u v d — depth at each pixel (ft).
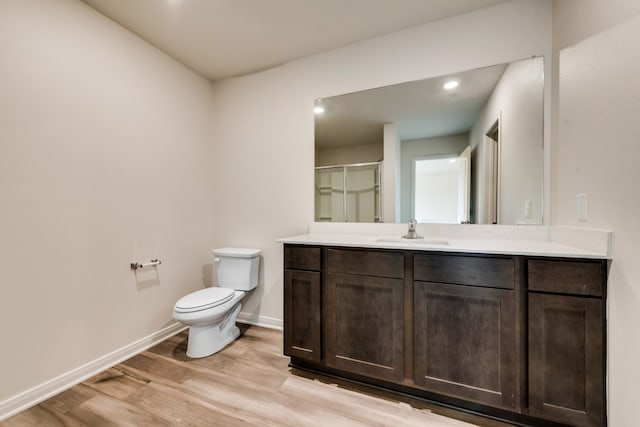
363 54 6.68
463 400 4.48
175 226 7.45
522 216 5.39
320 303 5.42
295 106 7.51
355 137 6.86
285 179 7.72
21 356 4.52
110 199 5.88
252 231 8.18
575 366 3.70
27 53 4.61
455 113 5.93
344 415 4.36
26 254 4.59
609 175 3.49
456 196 5.96
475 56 5.68
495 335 4.10
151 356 6.21
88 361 5.43
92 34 5.54
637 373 3.03
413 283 4.63
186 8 5.53
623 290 3.25
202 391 4.96
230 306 6.59
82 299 5.37
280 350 6.50
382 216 6.61
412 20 5.93
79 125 5.33
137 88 6.44
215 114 8.67
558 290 3.79
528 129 5.30
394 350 4.75
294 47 6.91
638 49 2.98
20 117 4.53
